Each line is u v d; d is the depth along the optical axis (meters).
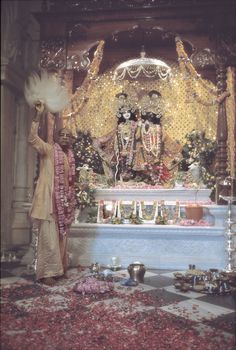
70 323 3.62
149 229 5.84
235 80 6.65
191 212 5.97
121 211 6.37
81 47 6.39
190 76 6.60
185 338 3.25
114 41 7.11
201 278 4.84
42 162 5.11
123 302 4.21
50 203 4.95
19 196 8.38
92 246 6.02
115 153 7.21
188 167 6.88
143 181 7.09
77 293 4.55
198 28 6.16
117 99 7.39
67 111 6.51
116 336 3.30
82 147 6.94
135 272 5.06
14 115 8.27
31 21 8.65
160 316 3.77
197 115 7.27
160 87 7.45
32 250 6.29
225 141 6.04
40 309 3.99
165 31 6.31
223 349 3.05
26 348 3.09
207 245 5.77
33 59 8.78
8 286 4.89
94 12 6.23
